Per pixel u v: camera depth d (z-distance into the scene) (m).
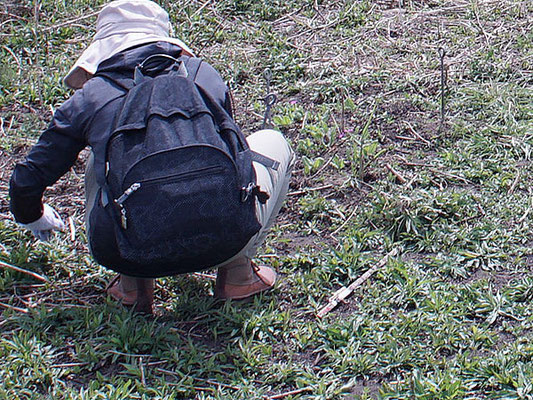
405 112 6.17
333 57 7.23
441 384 3.45
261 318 3.88
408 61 7.08
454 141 5.75
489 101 6.23
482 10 8.25
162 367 3.65
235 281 4.09
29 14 7.89
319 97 6.53
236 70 6.86
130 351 3.71
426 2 8.59
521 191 5.10
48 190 5.20
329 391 3.50
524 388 3.42
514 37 7.52
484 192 5.06
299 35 7.77
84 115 3.51
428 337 3.84
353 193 5.16
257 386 3.57
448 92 6.43
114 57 3.62
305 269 4.44
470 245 4.57
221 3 8.31
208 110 3.43
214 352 3.76
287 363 3.69
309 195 5.14
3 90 6.48
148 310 3.97
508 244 4.54
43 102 6.34
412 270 4.34
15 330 3.85
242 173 3.44
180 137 3.33
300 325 3.92
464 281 4.30
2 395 3.38
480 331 3.81
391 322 3.91
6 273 4.27
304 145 5.70
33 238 4.62
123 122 3.39
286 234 4.81
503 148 5.57
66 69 6.84
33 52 7.18
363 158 5.45
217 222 3.38
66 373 3.59
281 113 6.21
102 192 3.47
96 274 4.31
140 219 3.33
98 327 3.84
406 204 4.81
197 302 4.04
